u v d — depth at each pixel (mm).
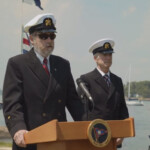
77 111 6488
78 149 5211
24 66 6234
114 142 5516
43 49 6258
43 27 6242
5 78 6266
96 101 9875
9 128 5871
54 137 4867
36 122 6055
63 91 6312
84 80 10055
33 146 5992
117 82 10211
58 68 6398
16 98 6035
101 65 10172
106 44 10289
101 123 5168
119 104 10133
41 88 6152
